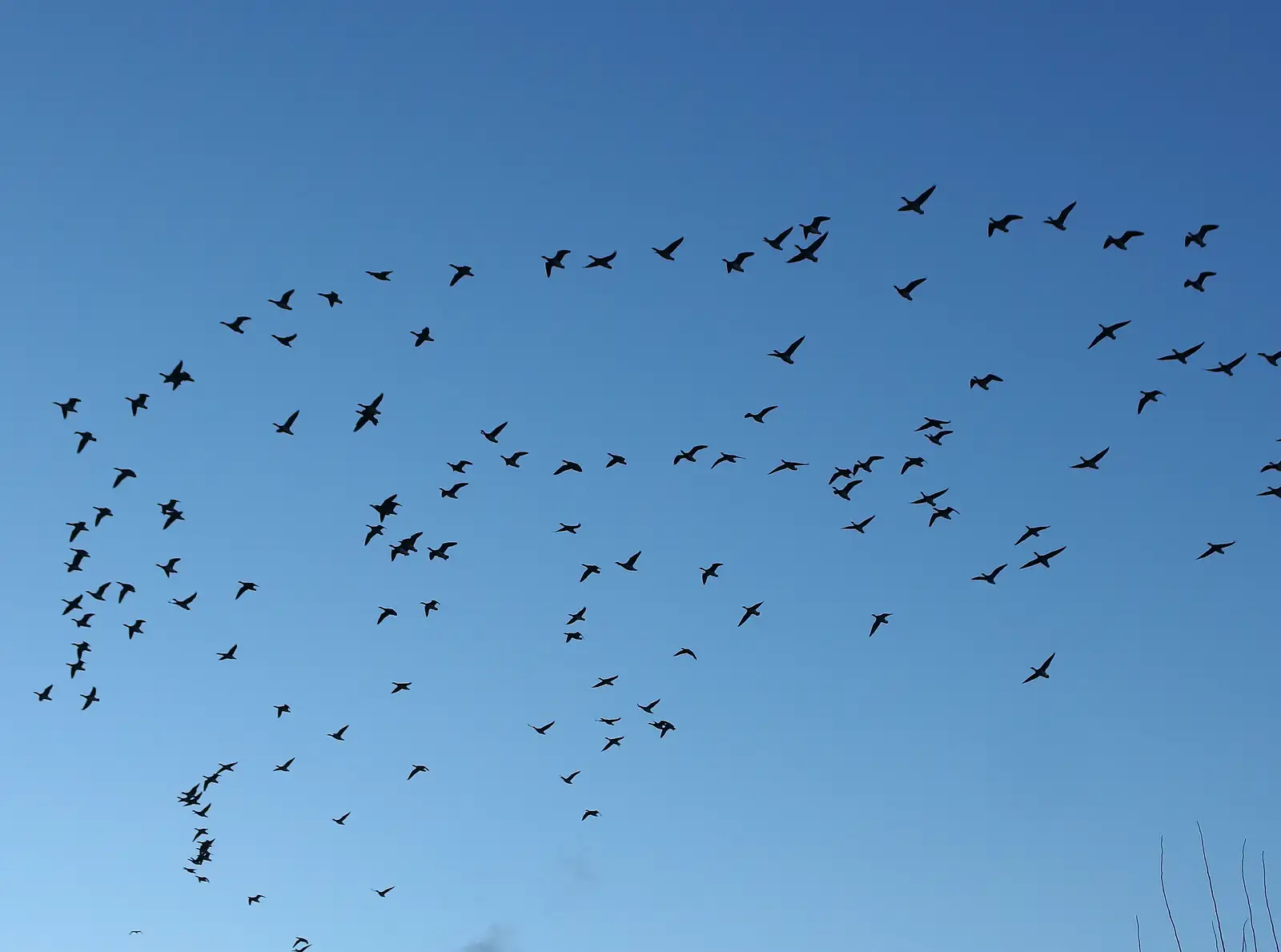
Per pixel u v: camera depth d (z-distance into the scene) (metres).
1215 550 79.31
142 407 86.75
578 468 95.50
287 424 89.00
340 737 111.38
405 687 109.69
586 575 99.25
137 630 100.50
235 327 87.81
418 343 85.75
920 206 75.56
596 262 82.50
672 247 79.38
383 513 94.88
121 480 95.00
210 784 110.25
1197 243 76.31
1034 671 84.06
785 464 94.12
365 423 87.88
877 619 97.88
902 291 75.75
